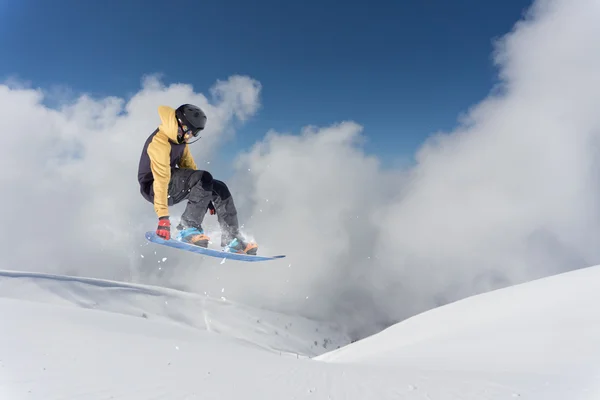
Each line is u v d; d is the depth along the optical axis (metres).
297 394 4.18
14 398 3.57
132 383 4.32
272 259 5.14
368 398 4.00
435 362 8.45
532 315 10.48
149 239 4.86
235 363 6.50
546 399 3.66
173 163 5.05
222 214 5.07
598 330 7.60
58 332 7.65
